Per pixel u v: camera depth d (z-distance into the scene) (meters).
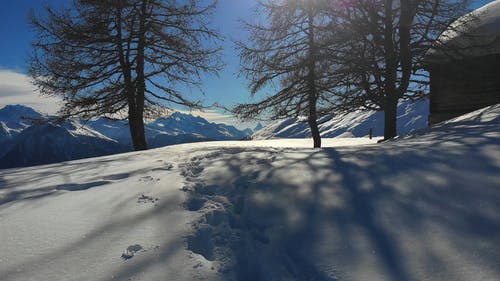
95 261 2.20
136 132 15.86
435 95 15.08
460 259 2.00
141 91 15.72
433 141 4.93
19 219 3.03
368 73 12.66
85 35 14.72
